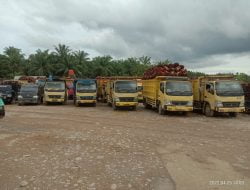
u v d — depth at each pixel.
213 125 16.09
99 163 8.38
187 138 12.24
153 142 11.34
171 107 19.84
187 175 7.39
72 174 7.41
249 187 6.58
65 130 13.98
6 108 25.64
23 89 30.19
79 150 9.88
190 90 20.20
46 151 9.76
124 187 6.57
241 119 18.92
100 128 14.67
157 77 21.72
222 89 19.33
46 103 30.19
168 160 8.77
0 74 83.38
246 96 21.91
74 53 84.12
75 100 28.86
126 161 8.59
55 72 81.50
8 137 12.21
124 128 14.76
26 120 17.58
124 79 25.09
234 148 10.38
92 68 82.69
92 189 6.44
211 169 7.89
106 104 31.17
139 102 30.80
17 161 8.59
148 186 6.63
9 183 6.82
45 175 7.34
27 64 84.38
